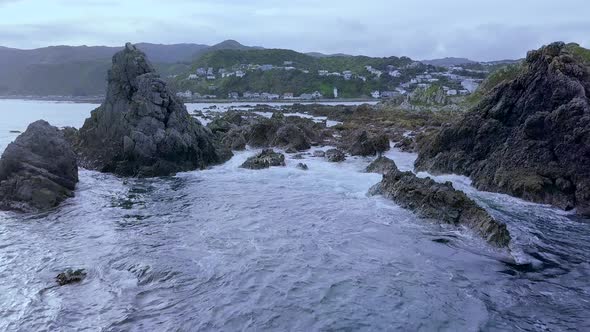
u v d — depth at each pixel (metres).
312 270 22.64
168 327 17.62
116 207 33.91
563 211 32.00
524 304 19.36
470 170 40.94
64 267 22.91
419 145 57.78
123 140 46.38
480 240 25.97
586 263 23.41
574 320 18.08
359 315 18.45
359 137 57.88
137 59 49.31
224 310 18.86
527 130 37.06
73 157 40.53
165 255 24.36
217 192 38.44
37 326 17.59
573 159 33.91
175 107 48.81
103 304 19.28
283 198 36.22
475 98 104.12
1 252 24.81
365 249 25.36
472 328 17.55
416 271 22.58
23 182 33.75
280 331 17.36
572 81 36.50
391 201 34.00
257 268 22.80
